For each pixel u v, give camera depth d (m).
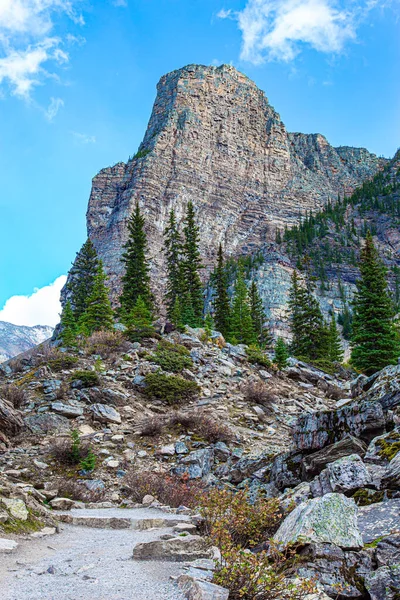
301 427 11.28
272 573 4.93
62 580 5.17
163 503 12.62
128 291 56.12
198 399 25.00
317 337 56.22
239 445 18.67
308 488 8.45
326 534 5.64
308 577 5.20
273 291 122.69
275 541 6.06
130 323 38.78
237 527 7.31
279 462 11.55
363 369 36.72
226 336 57.12
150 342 34.50
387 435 8.45
